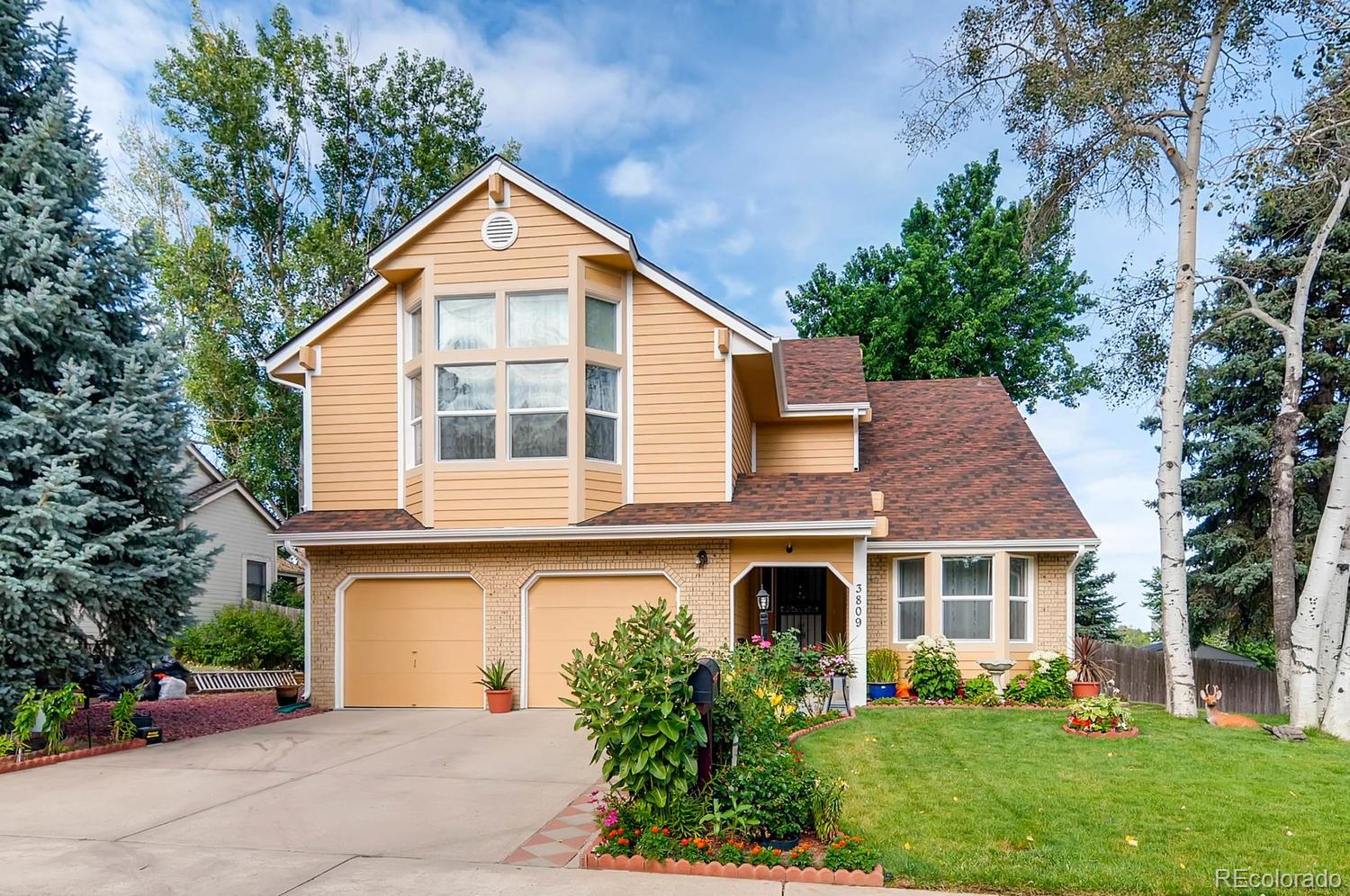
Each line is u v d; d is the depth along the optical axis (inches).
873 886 209.3
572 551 515.8
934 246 1190.9
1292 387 530.6
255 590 995.9
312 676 533.0
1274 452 546.3
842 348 752.3
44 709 366.6
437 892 204.8
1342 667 443.8
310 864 225.6
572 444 506.0
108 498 416.2
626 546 512.4
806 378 680.4
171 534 433.1
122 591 393.4
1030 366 1171.9
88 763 359.6
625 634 254.4
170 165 1067.9
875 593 590.6
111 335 446.3
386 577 534.0
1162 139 525.3
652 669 245.9
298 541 516.7
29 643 374.6
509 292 519.8
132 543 418.0
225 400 1043.9
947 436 719.1
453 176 1188.5
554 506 505.4
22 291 407.2
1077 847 233.9
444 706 523.5
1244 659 969.5
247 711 524.1
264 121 1116.5
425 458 520.1
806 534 490.9
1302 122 507.5
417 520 528.4
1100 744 389.4
